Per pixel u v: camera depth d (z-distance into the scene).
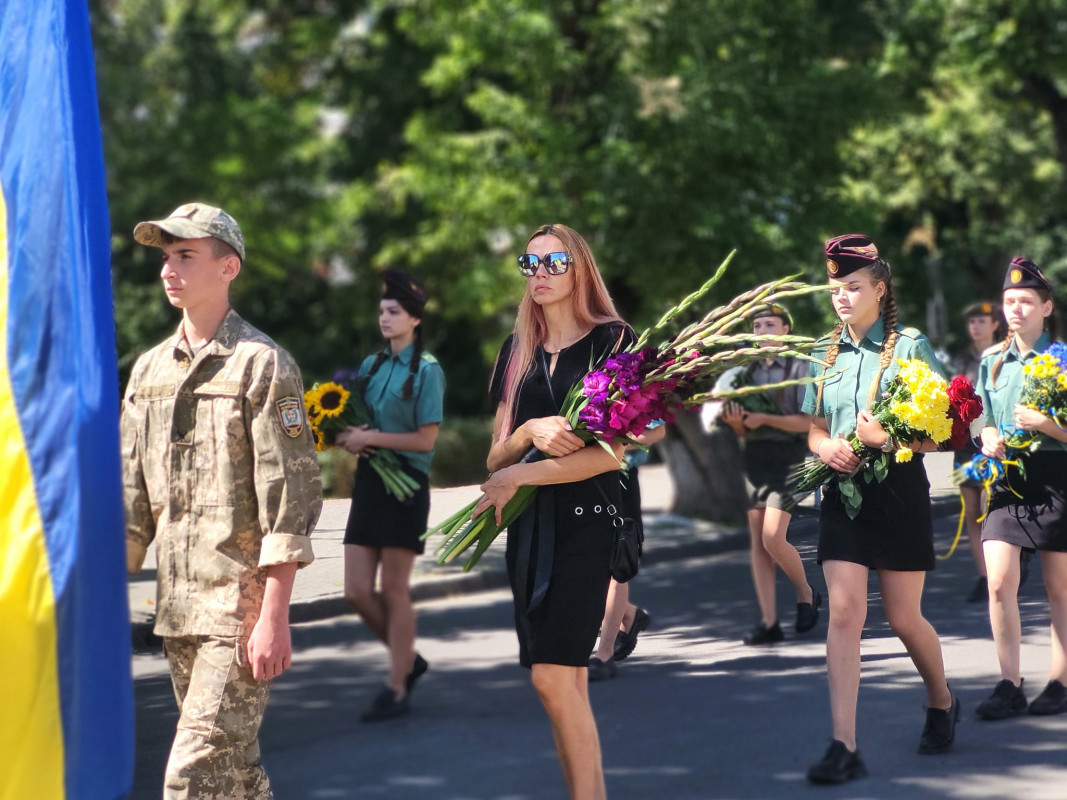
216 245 3.13
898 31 15.93
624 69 11.75
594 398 3.36
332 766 4.72
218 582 3.05
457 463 17.27
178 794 2.97
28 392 2.70
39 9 2.86
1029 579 5.18
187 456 3.08
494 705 5.63
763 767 4.20
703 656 5.55
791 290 3.47
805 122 11.59
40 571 2.65
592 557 3.44
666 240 11.41
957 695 4.62
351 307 22.42
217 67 22.34
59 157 2.78
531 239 3.59
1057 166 23.55
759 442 5.91
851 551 3.99
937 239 25.64
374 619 5.44
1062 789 3.80
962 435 3.88
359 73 21.27
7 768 2.62
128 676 2.66
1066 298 26.05
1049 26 17.62
